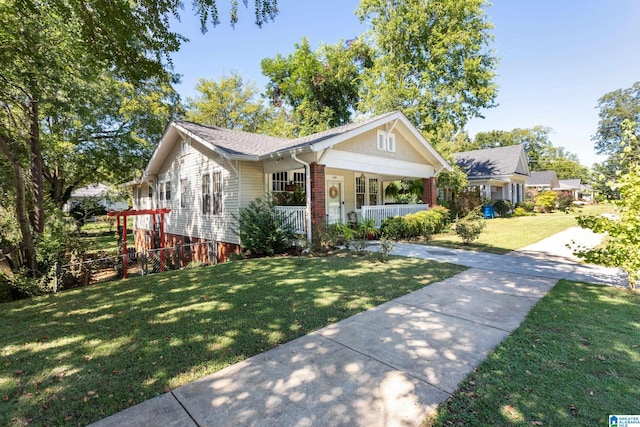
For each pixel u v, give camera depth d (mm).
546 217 19281
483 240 10367
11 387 2523
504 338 3182
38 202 9461
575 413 2057
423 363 2740
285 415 2098
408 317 3830
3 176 8398
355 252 8539
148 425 2033
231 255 9609
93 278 9742
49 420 2113
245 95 30547
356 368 2684
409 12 18359
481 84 18219
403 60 19812
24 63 6605
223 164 10828
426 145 12680
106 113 16375
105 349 3193
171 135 13312
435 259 7426
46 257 8430
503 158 24188
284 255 8859
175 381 2555
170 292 5402
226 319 3934
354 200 14086
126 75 5379
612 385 2350
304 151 8469
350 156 10078
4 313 4539
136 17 4586
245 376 2604
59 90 9609
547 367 2623
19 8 5305
